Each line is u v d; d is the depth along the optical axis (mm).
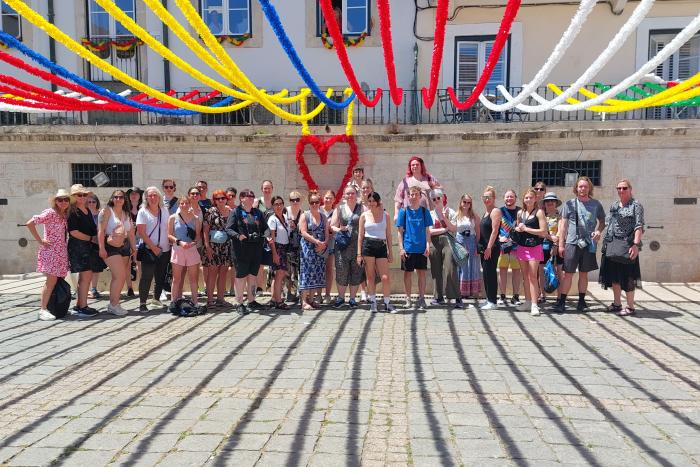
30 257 11547
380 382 4688
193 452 3389
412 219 7668
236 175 11398
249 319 7180
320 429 3729
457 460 3273
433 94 5031
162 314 7531
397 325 6789
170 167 11414
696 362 5250
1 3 12562
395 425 3791
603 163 10688
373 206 7559
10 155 11422
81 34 12617
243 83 3986
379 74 12406
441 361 5293
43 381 4770
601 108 5809
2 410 4109
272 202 7844
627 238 7289
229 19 12578
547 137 10750
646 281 10703
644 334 6336
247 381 4727
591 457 3307
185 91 12594
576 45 11961
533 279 7379
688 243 10664
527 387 4559
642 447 3445
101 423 3850
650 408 4105
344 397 4332
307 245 7668
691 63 11891
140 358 5449
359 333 6398
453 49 12203
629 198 7320
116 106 6609
